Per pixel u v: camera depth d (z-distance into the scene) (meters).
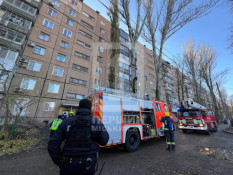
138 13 9.07
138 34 8.38
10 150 4.19
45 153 4.07
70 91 14.59
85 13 19.22
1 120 7.89
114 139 3.68
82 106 1.67
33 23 12.88
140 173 2.69
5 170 2.81
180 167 2.99
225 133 9.11
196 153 4.13
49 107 12.84
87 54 17.31
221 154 4.02
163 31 10.39
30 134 6.69
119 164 3.19
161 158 3.64
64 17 16.59
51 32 14.92
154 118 5.65
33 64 12.77
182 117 9.34
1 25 10.42
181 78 21.67
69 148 1.31
